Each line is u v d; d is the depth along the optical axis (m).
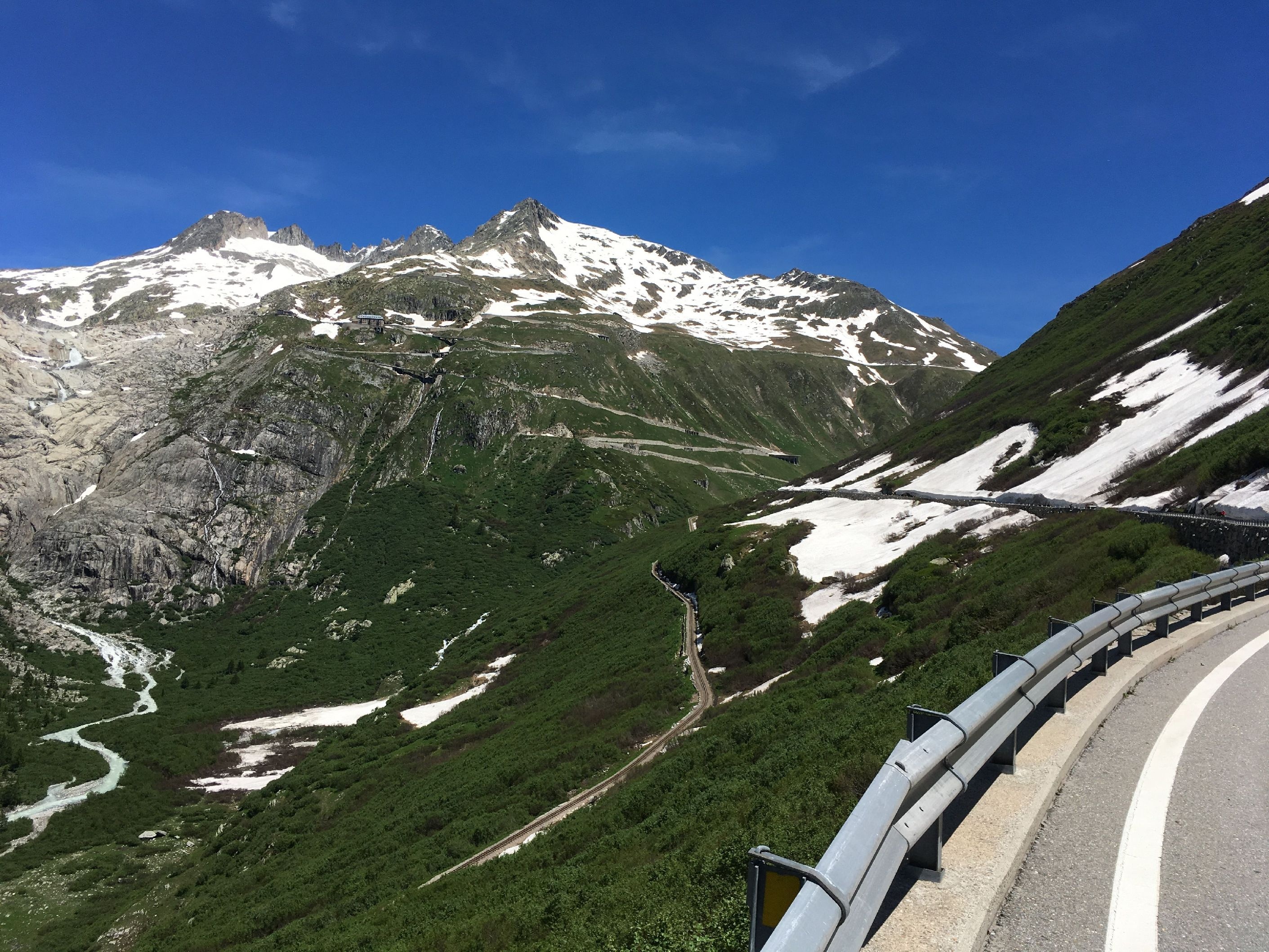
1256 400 46.44
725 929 7.60
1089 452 59.41
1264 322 56.53
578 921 12.87
